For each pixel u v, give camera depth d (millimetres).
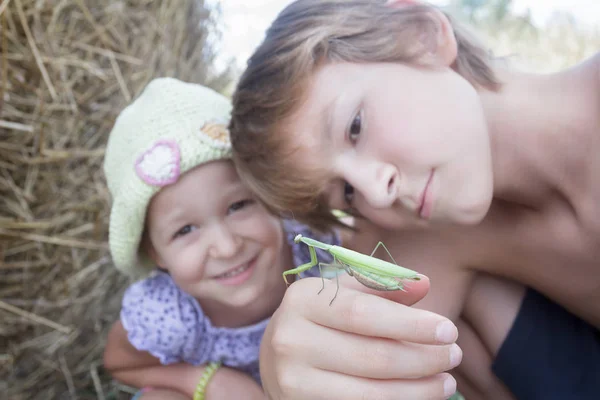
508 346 424
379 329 262
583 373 398
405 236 438
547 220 379
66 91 607
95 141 641
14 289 576
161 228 437
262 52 394
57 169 604
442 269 428
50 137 600
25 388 586
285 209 409
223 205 430
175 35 729
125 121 463
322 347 278
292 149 369
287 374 288
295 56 364
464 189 352
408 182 349
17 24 566
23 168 583
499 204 403
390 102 348
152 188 415
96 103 641
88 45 630
